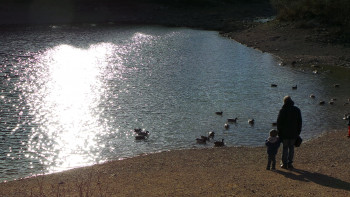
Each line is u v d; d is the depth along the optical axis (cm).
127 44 4581
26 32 5328
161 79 3053
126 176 1365
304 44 4447
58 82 2914
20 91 2656
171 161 1550
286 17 5469
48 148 1766
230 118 2162
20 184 1329
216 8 8019
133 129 2002
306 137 1889
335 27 4788
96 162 1612
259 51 4322
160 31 5769
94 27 6003
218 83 2958
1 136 1891
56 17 6738
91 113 2244
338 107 2395
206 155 1620
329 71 3412
